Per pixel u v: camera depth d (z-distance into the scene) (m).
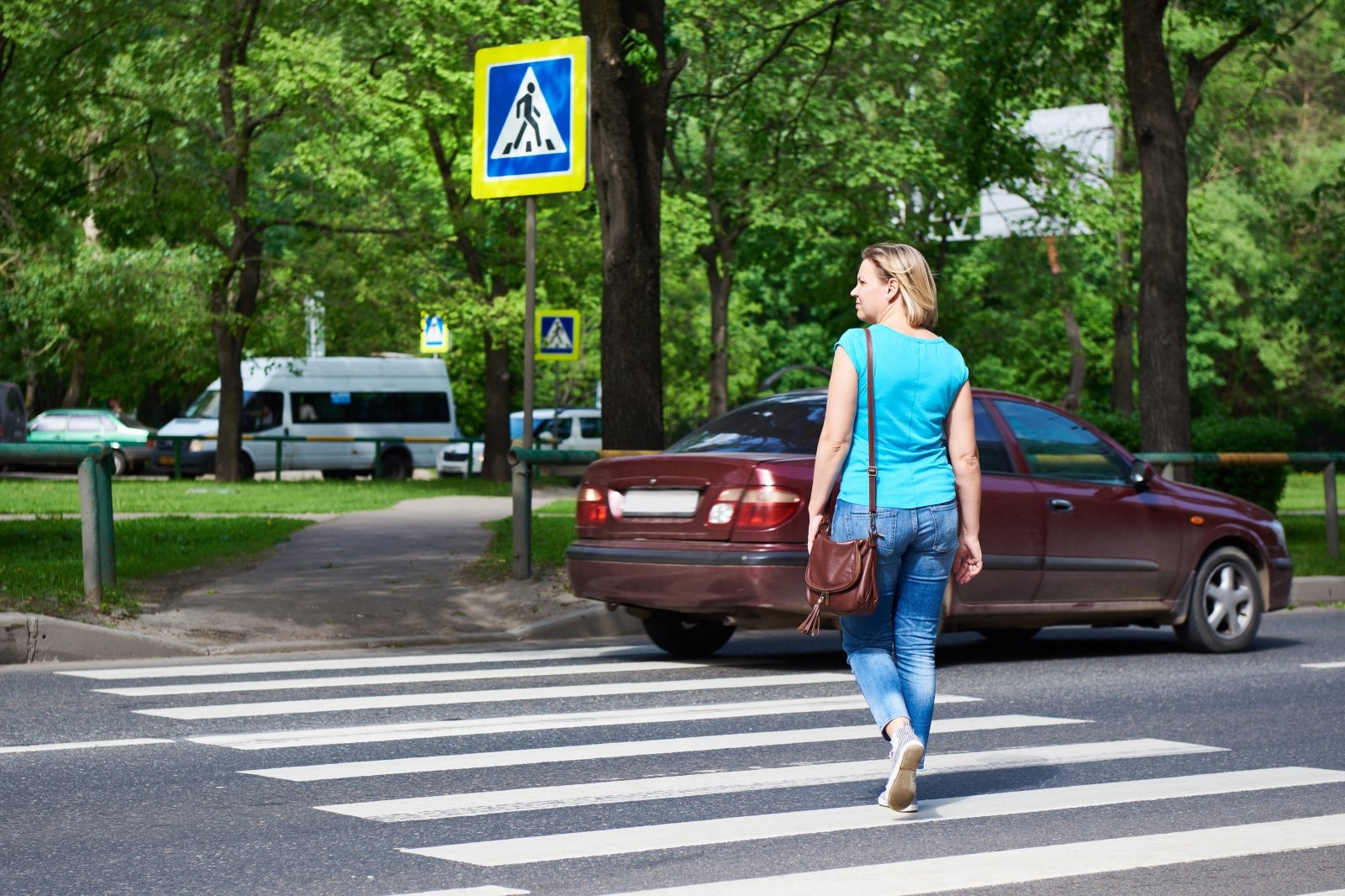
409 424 45.06
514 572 14.68
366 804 6.63
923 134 36.47
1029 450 11.70
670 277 42.53
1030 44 23.25
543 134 13.48
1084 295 44.50
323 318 38.25
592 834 6.13
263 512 24.36
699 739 8.24
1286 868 5.75
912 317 6.50
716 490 10.53
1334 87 61.31
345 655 11.42
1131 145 39.88
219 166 33.06
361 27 34.09
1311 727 8.92
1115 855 5.89
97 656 11.00
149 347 41.00
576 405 59.56
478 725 8.56
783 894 5.25
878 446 6.34
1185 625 12.37
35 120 27.59
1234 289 57.19
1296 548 19.75
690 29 31.05
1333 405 64.69
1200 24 22.22
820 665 11.25
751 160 36.25
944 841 6.09
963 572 6.55
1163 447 18.80
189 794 6.78
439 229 37.09
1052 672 11.30
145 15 29.78
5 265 31.20
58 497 26.62
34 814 6.38
